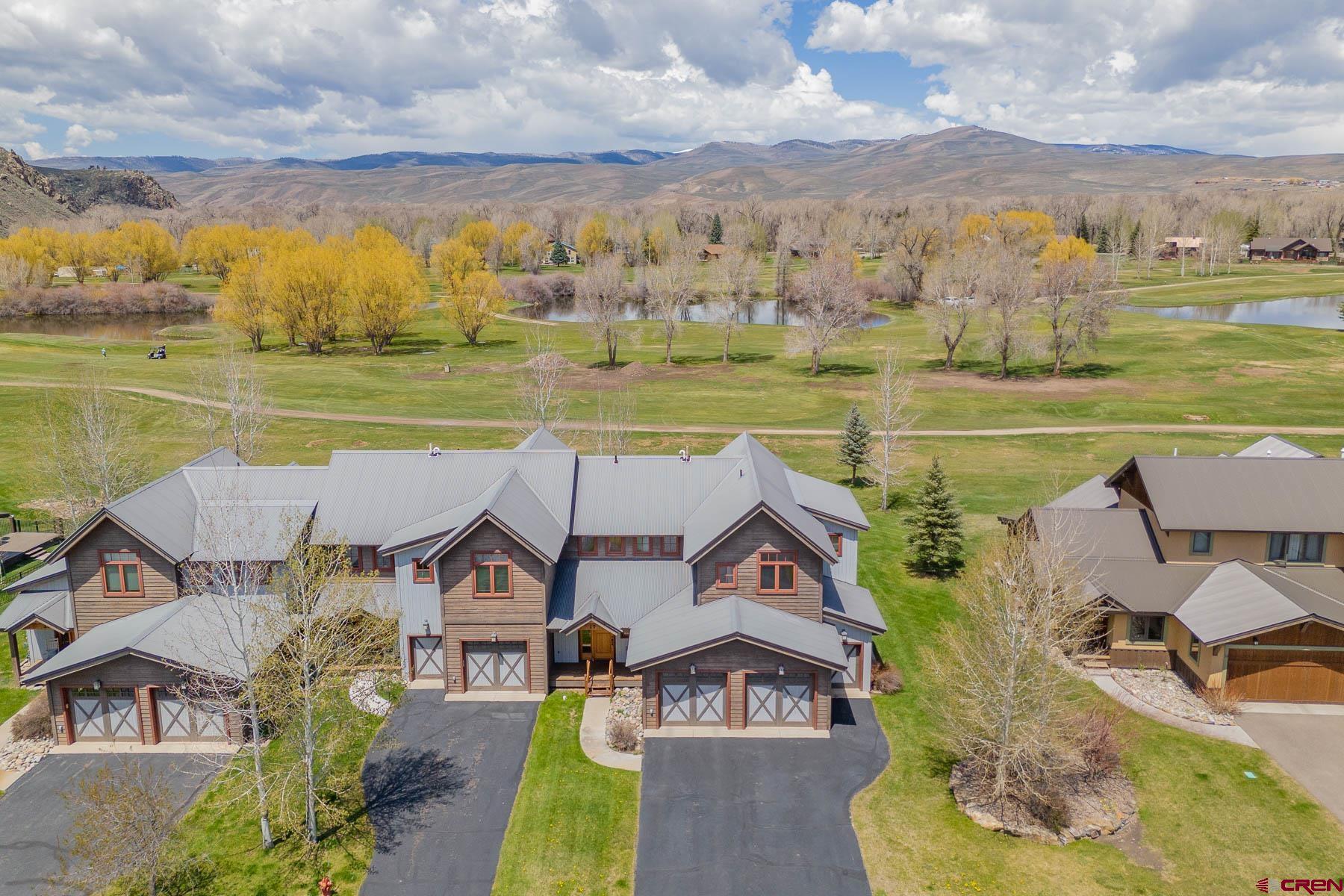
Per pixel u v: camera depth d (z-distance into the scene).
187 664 31.27
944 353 119.50
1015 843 27.41
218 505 36.78
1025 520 43.12
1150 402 88.56
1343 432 75.75
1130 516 41.50
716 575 35.62
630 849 27.27
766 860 26.73
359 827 28.25
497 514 34.09
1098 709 33.50
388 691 36.00
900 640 40.59
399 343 134.50
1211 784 30.03
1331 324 136.38
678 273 147.75
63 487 55.88
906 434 79.00
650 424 82.62
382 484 40.25
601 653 37.91
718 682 33.75
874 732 33.56
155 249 198.50
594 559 38.75
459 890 25.69
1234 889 25.42
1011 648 28.31
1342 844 27.14
